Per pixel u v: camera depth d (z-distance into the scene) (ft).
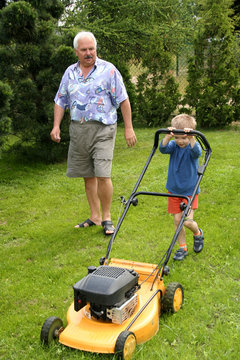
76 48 17.11
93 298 9.91
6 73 29.22
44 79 29.09
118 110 42.24
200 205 20.89
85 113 17.52
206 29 41.01
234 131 40.32
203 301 12.59
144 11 49.67
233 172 25.52
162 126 45.34
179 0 55.93
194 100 42.73
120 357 9.49
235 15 62.95
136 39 49.70
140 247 16.80
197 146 13.89
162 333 11.03
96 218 19.62
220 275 14.23
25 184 26.43
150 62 44.01
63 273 14.97
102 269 10.84
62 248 17.17
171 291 11.69
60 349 10.37
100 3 47.57
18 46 28.96
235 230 17.69
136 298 10.85
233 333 10.96
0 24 28.09
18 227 19.94
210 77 41.91
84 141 17.89
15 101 28.60
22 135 30.71
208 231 17.70
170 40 52.11
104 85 17.39
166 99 44.34
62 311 12.43
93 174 18.76
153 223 19.25
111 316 10.16
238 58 47.80
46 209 22.15
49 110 28.94
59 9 31.99
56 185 26.11
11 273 15.30
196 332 11.12
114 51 51.42
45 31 29.09
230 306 12.21
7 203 23.21
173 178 14.82
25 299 13.44
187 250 16.12
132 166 29.17
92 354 10.14
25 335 11.46
